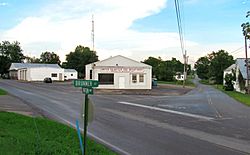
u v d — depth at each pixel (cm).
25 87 4919
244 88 5875
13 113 1616
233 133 1359
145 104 2705
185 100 3359
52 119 1606
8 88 4472
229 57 12288
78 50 12300
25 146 874
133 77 5609
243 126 1576
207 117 1919
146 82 5662
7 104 2242
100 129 1362
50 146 900
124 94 4138
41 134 1105
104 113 1930
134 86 5609
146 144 1091
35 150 841
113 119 1681
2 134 1018
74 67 12169
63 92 3956
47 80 7544
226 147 1077
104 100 3006
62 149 884
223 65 12131
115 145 1065
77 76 10756
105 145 1058
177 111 2217
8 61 12425
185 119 1792
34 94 3416
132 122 1598
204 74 15675
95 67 5466
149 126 1488
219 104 2988
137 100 3147
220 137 1258
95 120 1616
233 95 4800
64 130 1198
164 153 970
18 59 14062
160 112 2112
